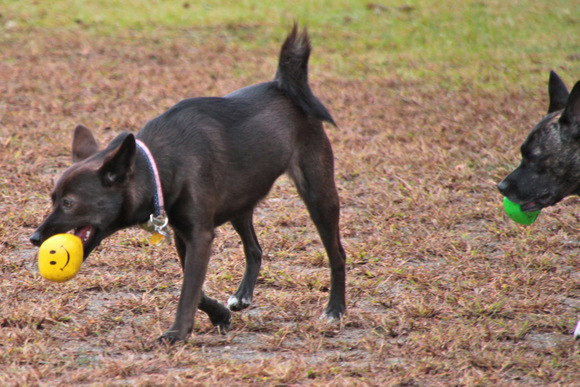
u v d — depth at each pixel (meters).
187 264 7.96
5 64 23.55
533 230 11.88
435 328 8.27
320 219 9.25
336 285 9.05
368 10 31.06
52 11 30.31
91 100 19.67
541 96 20.08
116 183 7.52
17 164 14.59
